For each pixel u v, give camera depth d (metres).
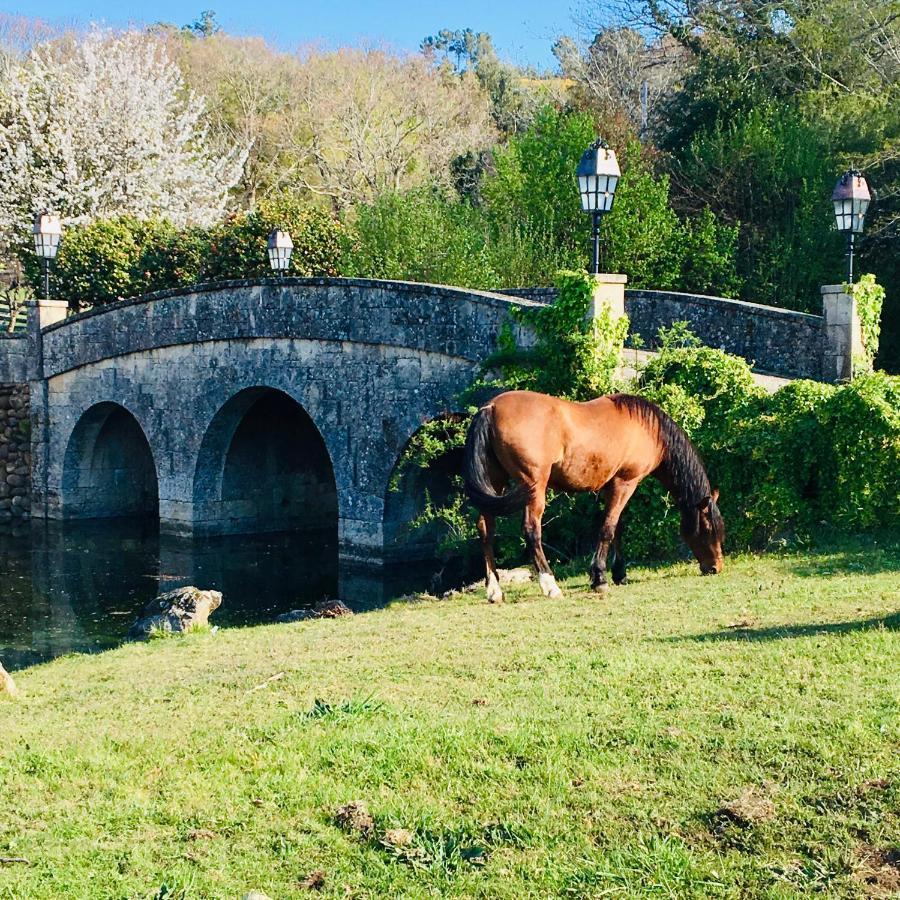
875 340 17.25
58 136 35.59
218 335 19.39
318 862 4.63
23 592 16.61
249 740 6.07
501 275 24.59
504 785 5.14
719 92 31.80
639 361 14.30
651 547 13.02
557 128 27.55
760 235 28.42
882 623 7.60
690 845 4.50
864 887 4.11
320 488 22.55
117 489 24.66
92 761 5.89
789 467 12.48
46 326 23.73
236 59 50.66
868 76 31.19
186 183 38.97
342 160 47.47
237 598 15.66
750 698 6.00
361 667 7.73
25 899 4.43
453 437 15.88
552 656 7.52
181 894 4.38
